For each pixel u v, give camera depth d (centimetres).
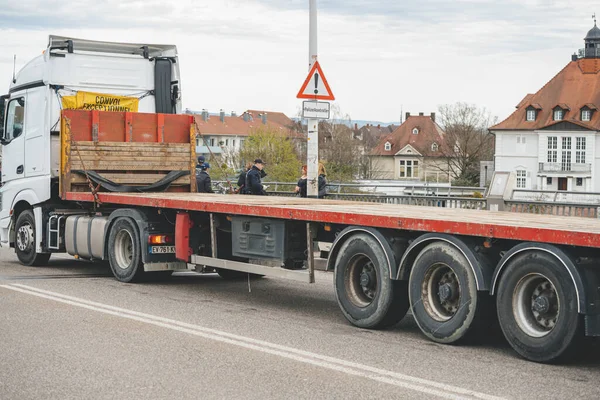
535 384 653
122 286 1227
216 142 14950
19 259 1514
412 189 2206
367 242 882
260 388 635
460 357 753
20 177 1496
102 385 642
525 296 744
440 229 802
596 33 9319
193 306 1041
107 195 1309
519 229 729
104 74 1476
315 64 1510
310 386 641
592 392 629
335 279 926
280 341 817
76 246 1384
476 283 773
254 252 1045
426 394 619
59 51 1437
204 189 1555
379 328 892
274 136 7350
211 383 649
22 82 1499
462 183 10531
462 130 10675
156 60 1522
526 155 9412
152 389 630
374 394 618
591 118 9081
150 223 1224
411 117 13575
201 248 1183
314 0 1570
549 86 9456
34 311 981
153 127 1452
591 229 703
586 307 686
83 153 1382
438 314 823
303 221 980
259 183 1689
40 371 686
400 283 865
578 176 9062
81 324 898
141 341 809
